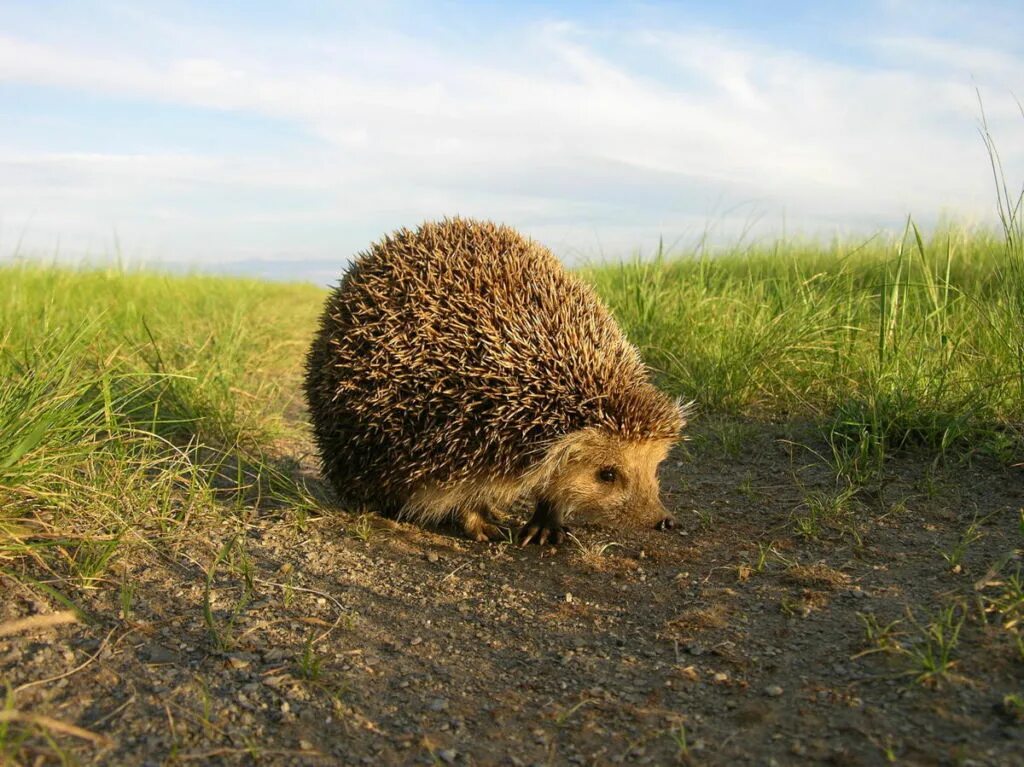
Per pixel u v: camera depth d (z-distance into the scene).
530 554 0.43
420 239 0.46
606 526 0.46
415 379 0.42
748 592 0.36
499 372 0.42
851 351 0.63
